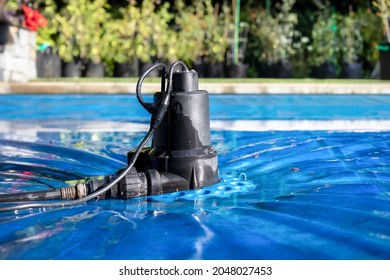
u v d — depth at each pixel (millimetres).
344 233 1584
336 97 6957
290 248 1475
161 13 10445
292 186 2219
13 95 6918
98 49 9961
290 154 3000
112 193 2043
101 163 2842
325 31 10922
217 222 1720
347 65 10758
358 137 3680
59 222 1758
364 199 1964
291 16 10758
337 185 2213
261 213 1810
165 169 2117
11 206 1844
